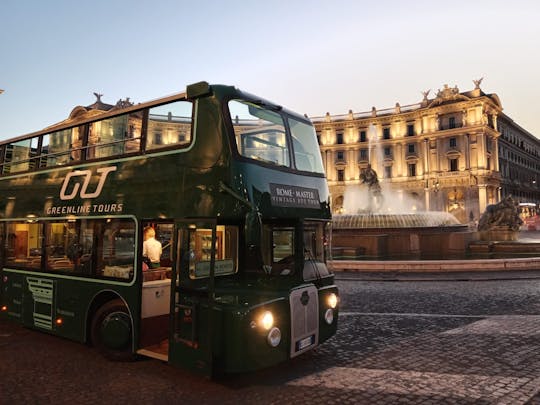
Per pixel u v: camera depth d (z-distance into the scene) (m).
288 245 5.85
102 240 6.44
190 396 4.92
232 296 5.21
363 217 24.45
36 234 7.66
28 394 5.00
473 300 10.75
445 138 83.88
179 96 5.70
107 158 6.59
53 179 7.55
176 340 5.30
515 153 102.88
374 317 9.08
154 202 5.74
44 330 7.19
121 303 6.20
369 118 93.12
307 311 5.55
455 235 21.02
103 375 5.65
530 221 54.81
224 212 4.97
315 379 5.45
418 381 5.35
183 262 5.32
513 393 4.93
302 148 6.29
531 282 13.39
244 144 5.29
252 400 4.80
